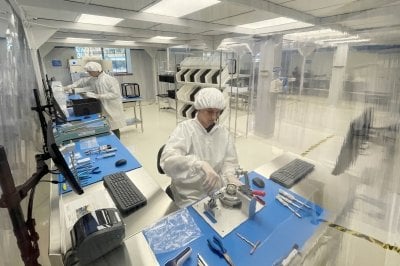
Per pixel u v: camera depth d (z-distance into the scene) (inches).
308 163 51.6
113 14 96.2
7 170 20.8
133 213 39.0
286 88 91.2
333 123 41.9
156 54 289.6
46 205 44.4
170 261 27.4
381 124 28.9
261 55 142.6
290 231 33.8
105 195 43.4
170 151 47.9
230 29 140.1
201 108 48.4
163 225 35.1
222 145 53.3
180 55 227.1
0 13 45.3
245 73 180.5
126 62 286.8
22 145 48.0
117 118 128.8
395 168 29.3
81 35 169.8
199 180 49.7
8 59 45.5
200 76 141.6
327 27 52.3
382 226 32.9
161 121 202.2
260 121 150.8
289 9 96.2
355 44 30.6
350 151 33.7
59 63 239.9
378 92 28.1
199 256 29.1
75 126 78.5
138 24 129.3
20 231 23.1
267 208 38.9
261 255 29.6
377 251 33.0
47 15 101.3
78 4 87.4
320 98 58.1
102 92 125.4
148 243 31.7
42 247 37.9
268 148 135.1
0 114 35.5
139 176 51.0
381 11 26.1
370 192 32.7
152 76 304.0
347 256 34.1
